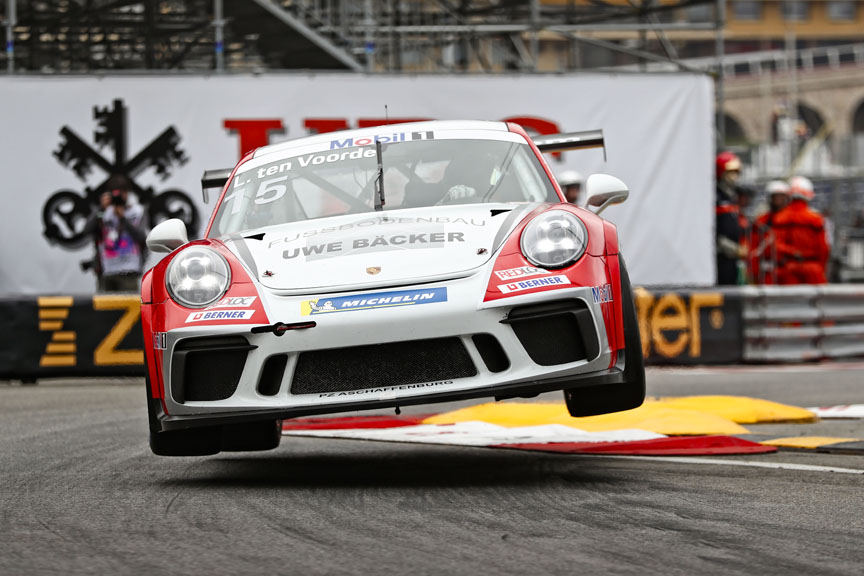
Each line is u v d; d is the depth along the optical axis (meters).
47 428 24.69
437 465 18.30
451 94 48.91
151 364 16.09
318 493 15.39
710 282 49.97
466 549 11.59
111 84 47.78
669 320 42.66
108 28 54.25
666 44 54.09
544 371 15.24
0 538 12.52
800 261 49.22
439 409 29.34
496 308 15.19
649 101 49.75
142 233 47.75
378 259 15.91
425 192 18.50
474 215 17.08
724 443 19.77
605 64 169.50
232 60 57.38
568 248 15.68
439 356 15.30
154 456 19.94
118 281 47.62
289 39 56.34
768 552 11.37
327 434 23.17
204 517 13.66
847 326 47.28
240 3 53.94
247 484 16.38
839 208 99.12
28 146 47.59
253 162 20.25
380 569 10.71
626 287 16.06
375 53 58.38
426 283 15.41
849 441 20.00
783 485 15.61
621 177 49.72
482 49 61.72
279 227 17.75
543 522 13.04
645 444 19.64
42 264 47.62
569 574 10.45
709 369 42.16
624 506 14.05
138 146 47.81
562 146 20.77
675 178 49.91
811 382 35.25
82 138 47.75
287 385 15.38
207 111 48.03
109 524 13.30
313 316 15.26
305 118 48.31
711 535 12.23
